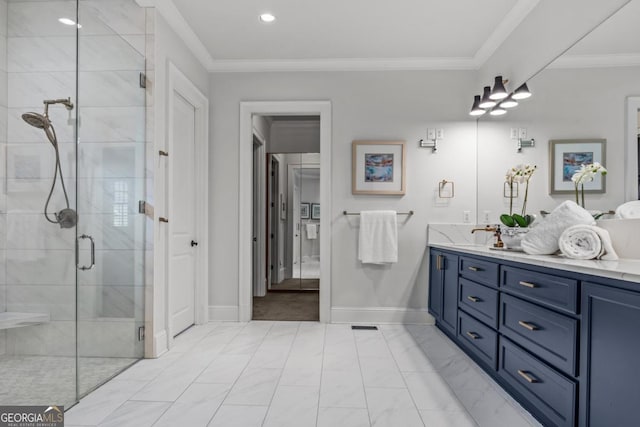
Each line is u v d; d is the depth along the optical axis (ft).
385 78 11.58
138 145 8.27
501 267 6.88
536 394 5.64
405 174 11.47
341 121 11.62
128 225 8.09
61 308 6.90
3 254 7.02
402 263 11.54
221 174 11.73
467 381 7.29
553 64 7.79
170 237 9.07
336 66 11.55
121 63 7.95
